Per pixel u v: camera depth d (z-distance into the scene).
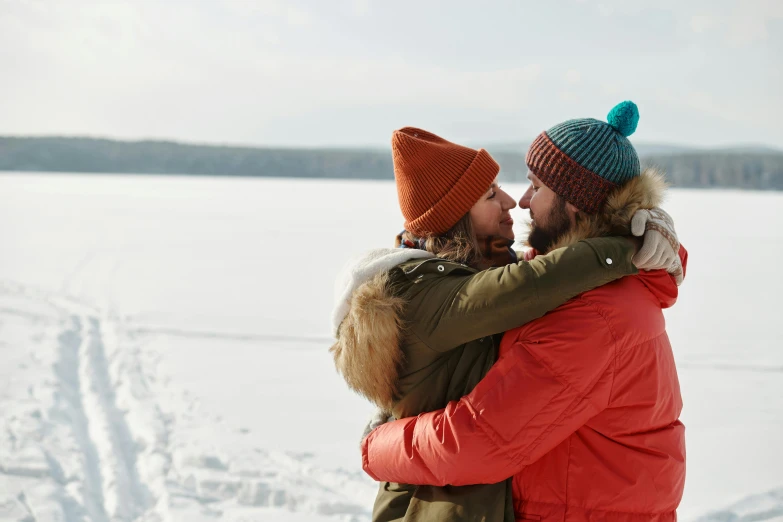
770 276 10.70
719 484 3.46
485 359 1.43
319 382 5.26
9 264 11.20
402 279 1.45
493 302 1.30
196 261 12.02
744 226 19.73
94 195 32.44
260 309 8.01
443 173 1.61
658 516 1.37
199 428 4.16
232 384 5.14
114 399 4.68
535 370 1.31
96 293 8.79
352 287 1.46
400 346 1.44
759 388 5.11
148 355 5.87
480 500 1.36
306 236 16.17
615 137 1.46
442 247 1.59
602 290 1.35
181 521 2.99
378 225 19.12
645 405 1.36
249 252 13.27
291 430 4.19
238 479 3.41
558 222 1.50
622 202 1.40
